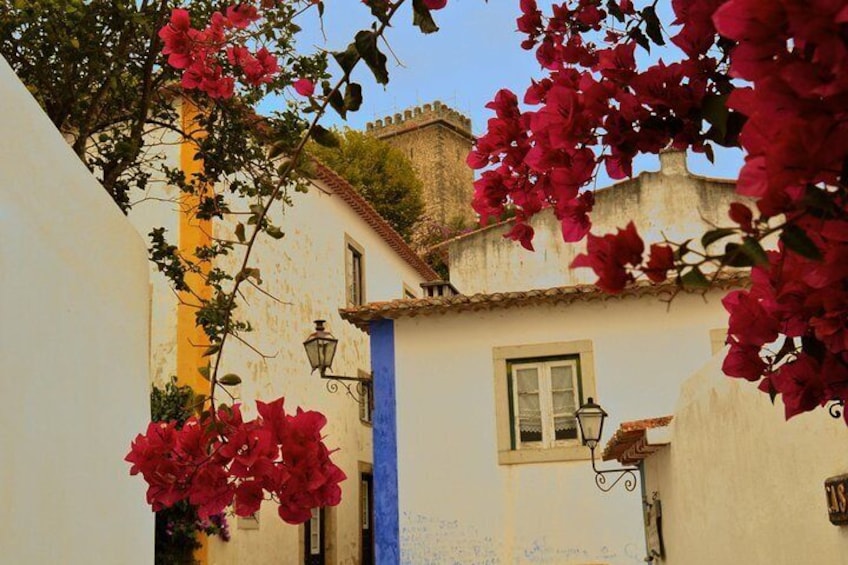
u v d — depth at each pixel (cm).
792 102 129
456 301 1092
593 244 142
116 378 482
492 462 1091
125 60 682
